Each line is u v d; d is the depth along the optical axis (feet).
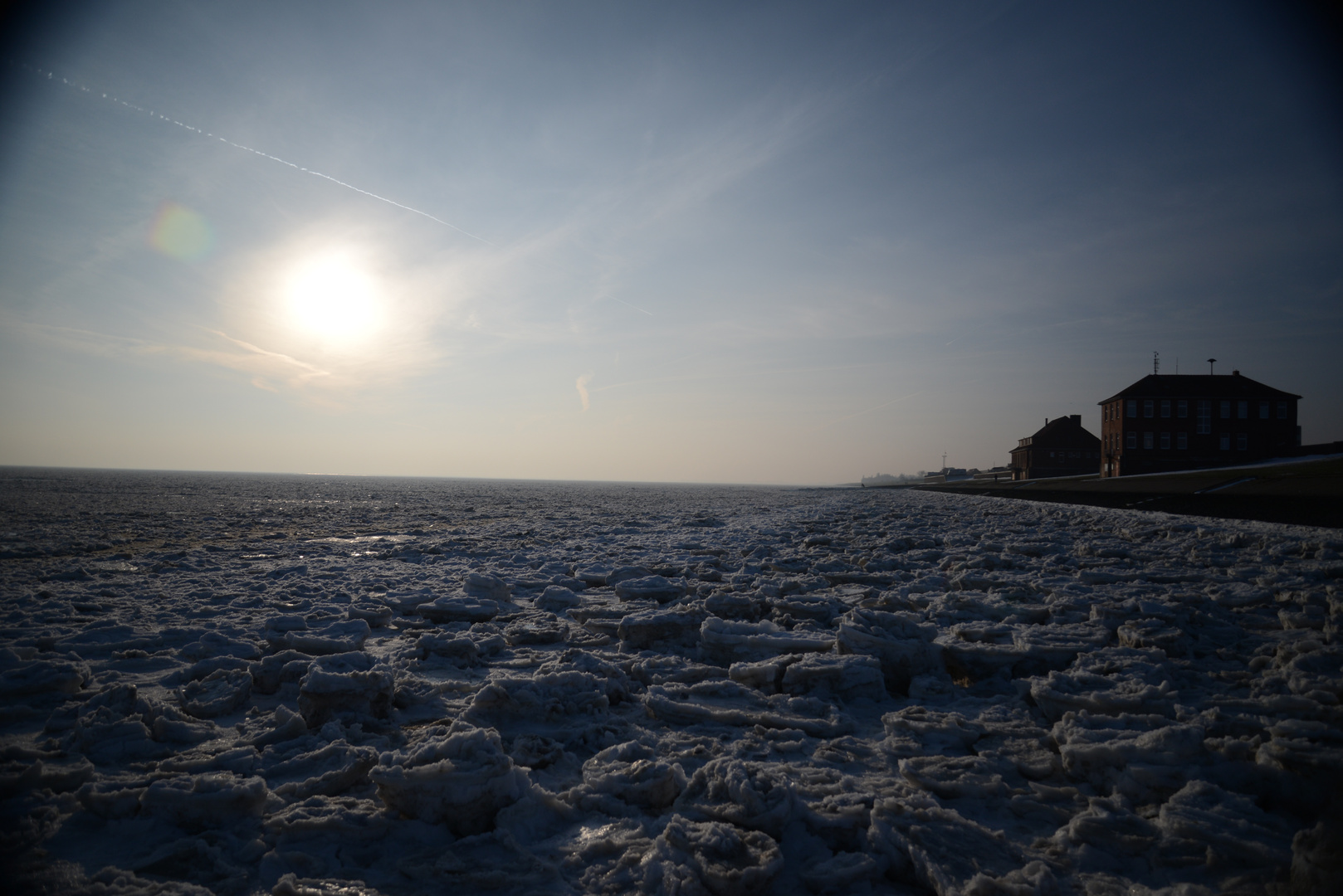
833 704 18.34
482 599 31.78
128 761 15.08
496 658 24.53
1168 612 24.23
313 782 13.71
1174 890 10.20
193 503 155.63
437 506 157.17
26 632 26.96
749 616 28.17
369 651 24.99
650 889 10.41
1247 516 71.15
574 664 20.70
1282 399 205.46
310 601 34.19
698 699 18.86
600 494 282.15
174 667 22.75
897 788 13.51
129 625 28.32
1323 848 9.66
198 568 48.19
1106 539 53.42
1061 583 32.17
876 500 153.17
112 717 16.49
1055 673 18.33
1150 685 16.71
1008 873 10.68
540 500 197.77
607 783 13.51
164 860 11.39
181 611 32.09
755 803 11.96
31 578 41.93
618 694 19.36
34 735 16.53
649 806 13.19
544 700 17.74
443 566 49.37
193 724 16.81
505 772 12.84
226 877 10.90
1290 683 17.12
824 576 37.32
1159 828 11.74
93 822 12.57
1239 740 13.76
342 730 16.46
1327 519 65.72
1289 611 25.18
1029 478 295.48
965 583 33.71
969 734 15.89
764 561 44.98
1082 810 12.91
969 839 11.62
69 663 20.44
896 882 11.21
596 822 12.59
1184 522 63.46
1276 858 10.40
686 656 24.09
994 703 18.45
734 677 20.54
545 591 34.14
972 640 23.00
